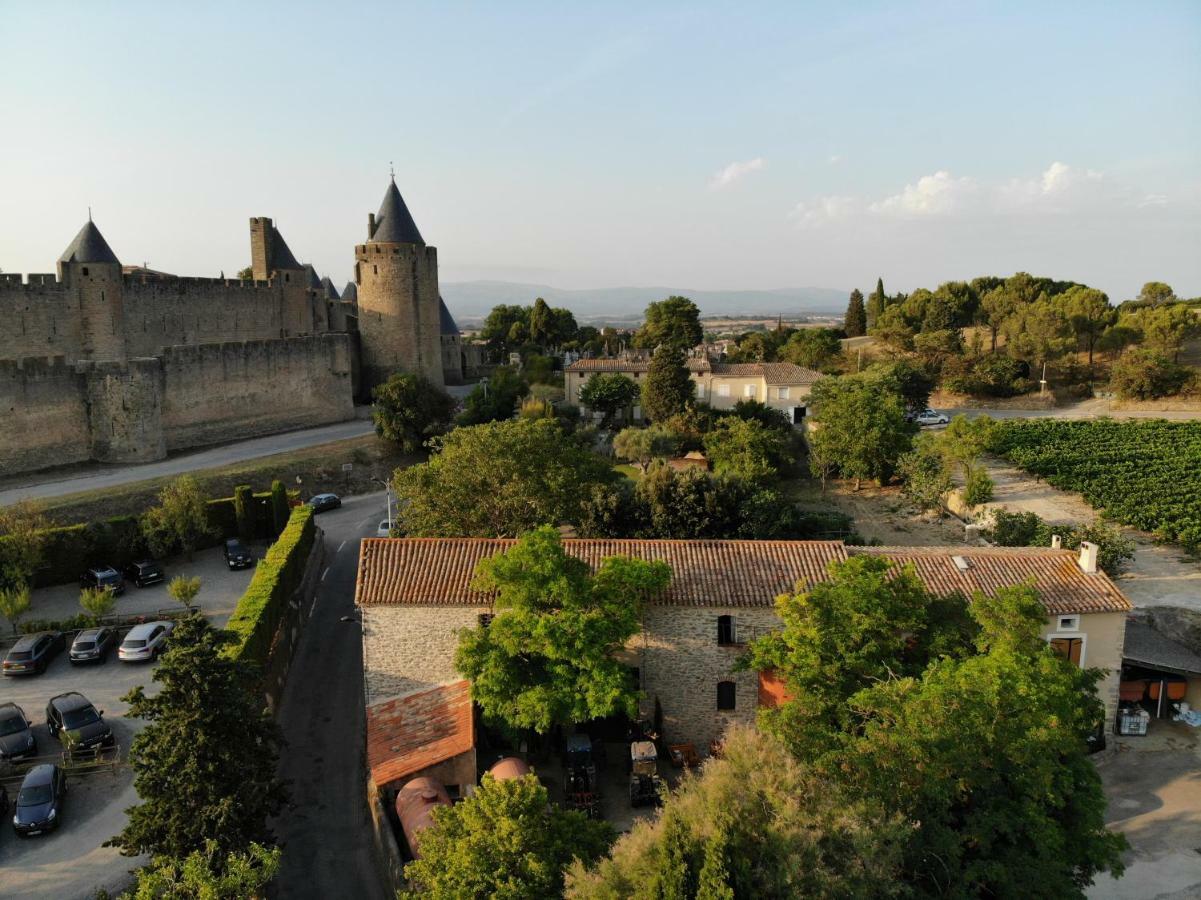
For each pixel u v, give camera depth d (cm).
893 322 13638
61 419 6391
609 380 8819
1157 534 5356
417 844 2377
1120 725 3284
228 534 5681
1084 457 7475
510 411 8488
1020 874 2117
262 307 9869
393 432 7681
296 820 2897
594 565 3316
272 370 8225
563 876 1972
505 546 3462
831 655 2758
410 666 3272
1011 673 2344
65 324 7400
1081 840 2245
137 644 3981
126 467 6519
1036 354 11931
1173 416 10206
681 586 3216
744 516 5109
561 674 2873
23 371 6109
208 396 7575
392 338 9688
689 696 3241
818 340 13150
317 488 6869
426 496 4466
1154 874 2566
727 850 1820
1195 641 3881
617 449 7169
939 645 2834
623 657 3222
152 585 4903
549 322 15588
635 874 1834
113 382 6550
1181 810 2847
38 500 5228
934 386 11175
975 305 16612
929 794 2095
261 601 3678
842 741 2419
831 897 1784
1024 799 2194
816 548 3456
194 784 2384
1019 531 4897
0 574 4459
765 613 3172
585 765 2902
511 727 3011
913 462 6494
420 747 2941
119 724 3466
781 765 2000
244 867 2102
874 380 8775
